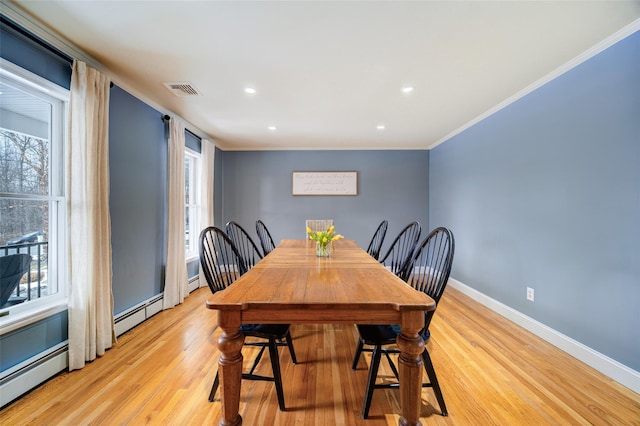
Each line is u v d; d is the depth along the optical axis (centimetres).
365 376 169
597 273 180
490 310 285
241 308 104
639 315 157
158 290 282
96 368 175
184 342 211
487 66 203
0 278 155
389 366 180
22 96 164
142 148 256
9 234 159
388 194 464
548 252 218
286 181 468
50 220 178
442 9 146
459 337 221
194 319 257
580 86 191
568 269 200
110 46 179
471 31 164
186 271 317
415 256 182
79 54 184
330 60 196
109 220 200
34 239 171
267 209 468
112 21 156
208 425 129
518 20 154
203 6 144
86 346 181
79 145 177
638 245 158
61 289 182
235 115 309
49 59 169
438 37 169
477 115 307
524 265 243
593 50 180
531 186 236
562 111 206
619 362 165
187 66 204
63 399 146
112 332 204
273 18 153
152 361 183
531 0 140
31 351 158
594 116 182
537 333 224
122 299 231
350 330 238
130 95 239
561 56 190
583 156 190
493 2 141
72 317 174
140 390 154
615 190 170
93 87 185
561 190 207
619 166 167
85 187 180
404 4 142
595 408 142
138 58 193
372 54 188
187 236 379
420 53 186
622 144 166
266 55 189
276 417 135
